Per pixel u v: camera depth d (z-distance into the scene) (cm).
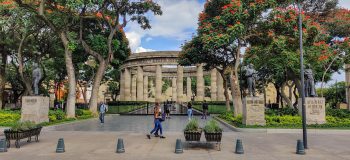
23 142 1588
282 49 2709
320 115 2333
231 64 3559
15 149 1369
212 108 5078
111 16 3831
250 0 2627
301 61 1489
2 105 4038
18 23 3044
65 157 1184
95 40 3734
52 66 4447
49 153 1270
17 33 3372
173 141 1644
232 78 3284
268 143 1568
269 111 2767
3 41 3384
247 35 2994
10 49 3672
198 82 6284
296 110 2741
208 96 9744
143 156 1209
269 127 2141
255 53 2967
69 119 2978
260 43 3106
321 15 3703
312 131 2045
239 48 2997
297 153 1268
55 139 1716
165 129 2339
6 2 2741
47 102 2569
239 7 2561
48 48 3800
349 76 4622
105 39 3838
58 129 2345
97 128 2448
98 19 3700
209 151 1326
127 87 6644
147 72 7931
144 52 6259
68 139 1717
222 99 6228
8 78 4903
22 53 3672
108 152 1298
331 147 1444
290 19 2631
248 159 1152
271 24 2681
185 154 1254
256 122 2267
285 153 1282
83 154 1249
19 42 3525
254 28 2933
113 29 3750
